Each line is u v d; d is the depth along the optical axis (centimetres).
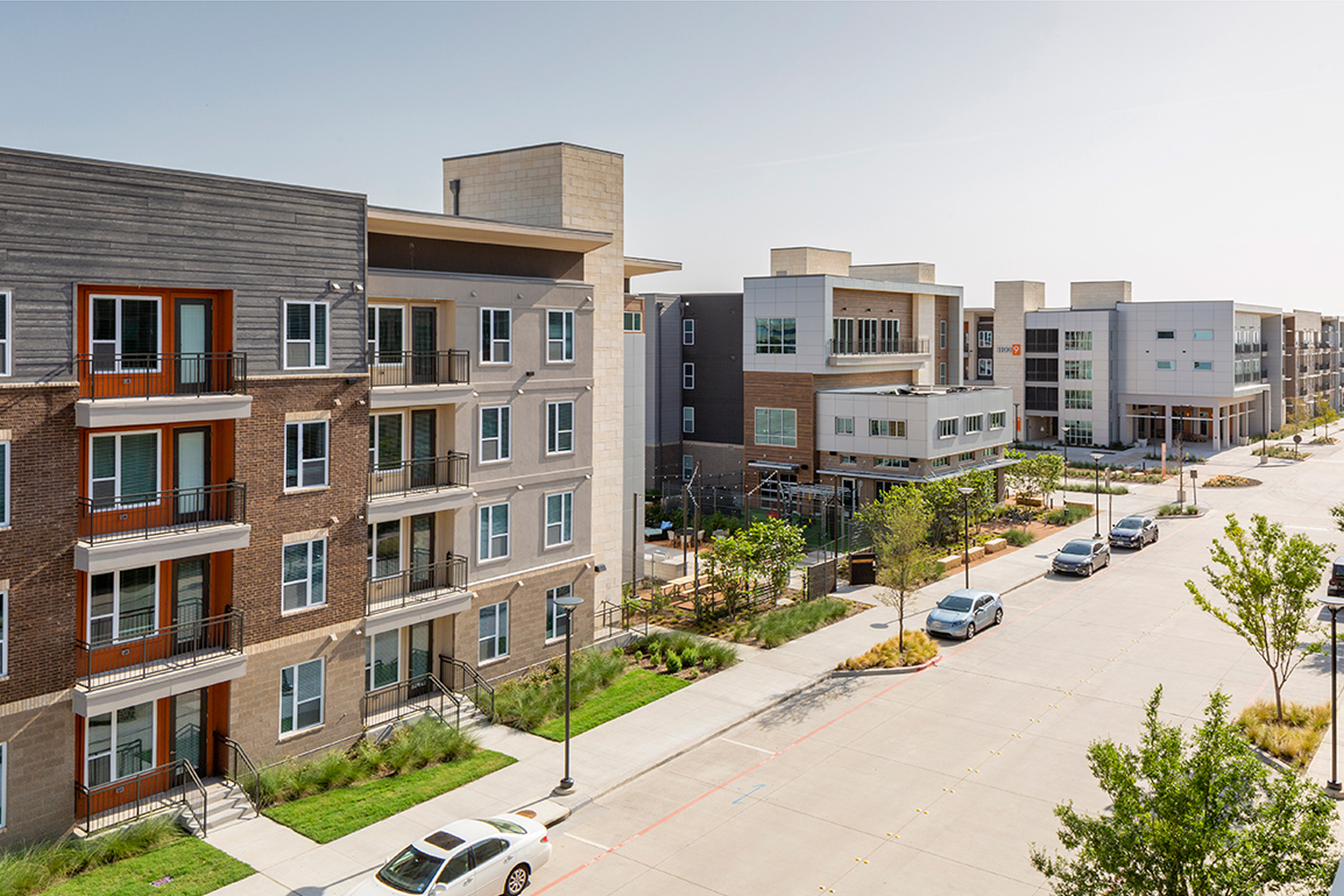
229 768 2147
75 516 1884
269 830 2005
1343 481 6975
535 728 2569
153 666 2017
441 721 2473
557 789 2200
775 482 5853
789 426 5778
